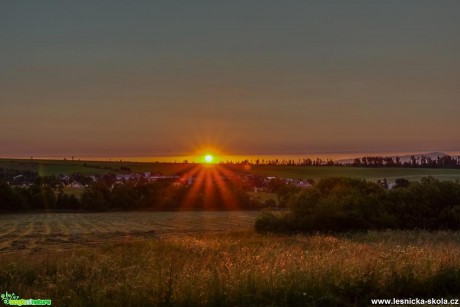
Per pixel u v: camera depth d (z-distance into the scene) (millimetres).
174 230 69875
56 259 14844
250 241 25375
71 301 8711
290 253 13805
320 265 10695
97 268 11641
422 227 35719
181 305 8266
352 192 39438
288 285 9148
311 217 38219
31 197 108938
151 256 14688
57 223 84500
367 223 36250
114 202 113688
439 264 11133
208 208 116562
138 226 78188
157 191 116562
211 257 14383
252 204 118312
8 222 86250
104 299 8438
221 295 8578
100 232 68375
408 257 11844
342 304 9023
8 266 12469
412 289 10008
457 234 28797
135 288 8828
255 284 9094
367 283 9734
